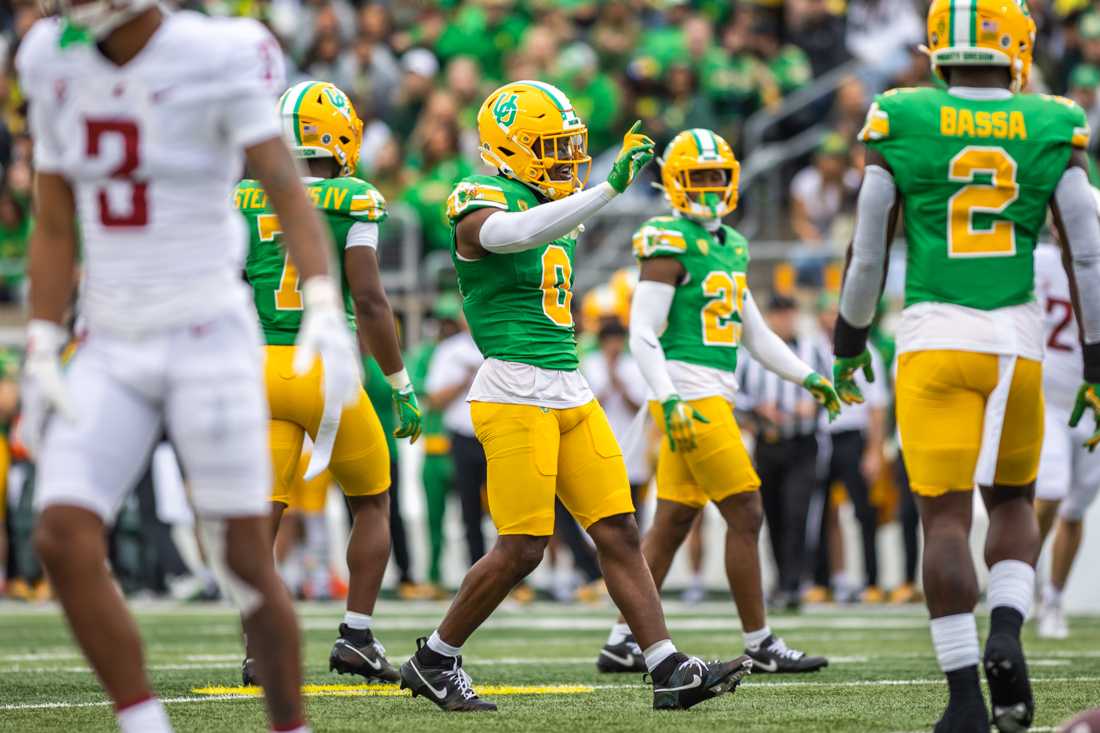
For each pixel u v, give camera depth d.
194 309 12.06
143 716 12.23
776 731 16.09
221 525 12.17
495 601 18.11
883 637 30.36
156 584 43.25
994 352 15.14
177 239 12.07
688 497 23.17
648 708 18.31
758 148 55.06
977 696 14.85
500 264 18.03
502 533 18.08
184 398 12.03
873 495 41.19
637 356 21.02
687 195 22.33
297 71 57.22
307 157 19.91
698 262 22.25
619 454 18.41
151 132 11.93
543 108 18.16
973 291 15.26
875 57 56.84
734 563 22.89
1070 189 15.45
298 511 42.91
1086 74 50.53
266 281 19.48
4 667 24.06
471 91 55.25
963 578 14.93
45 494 11.98
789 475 38.25
